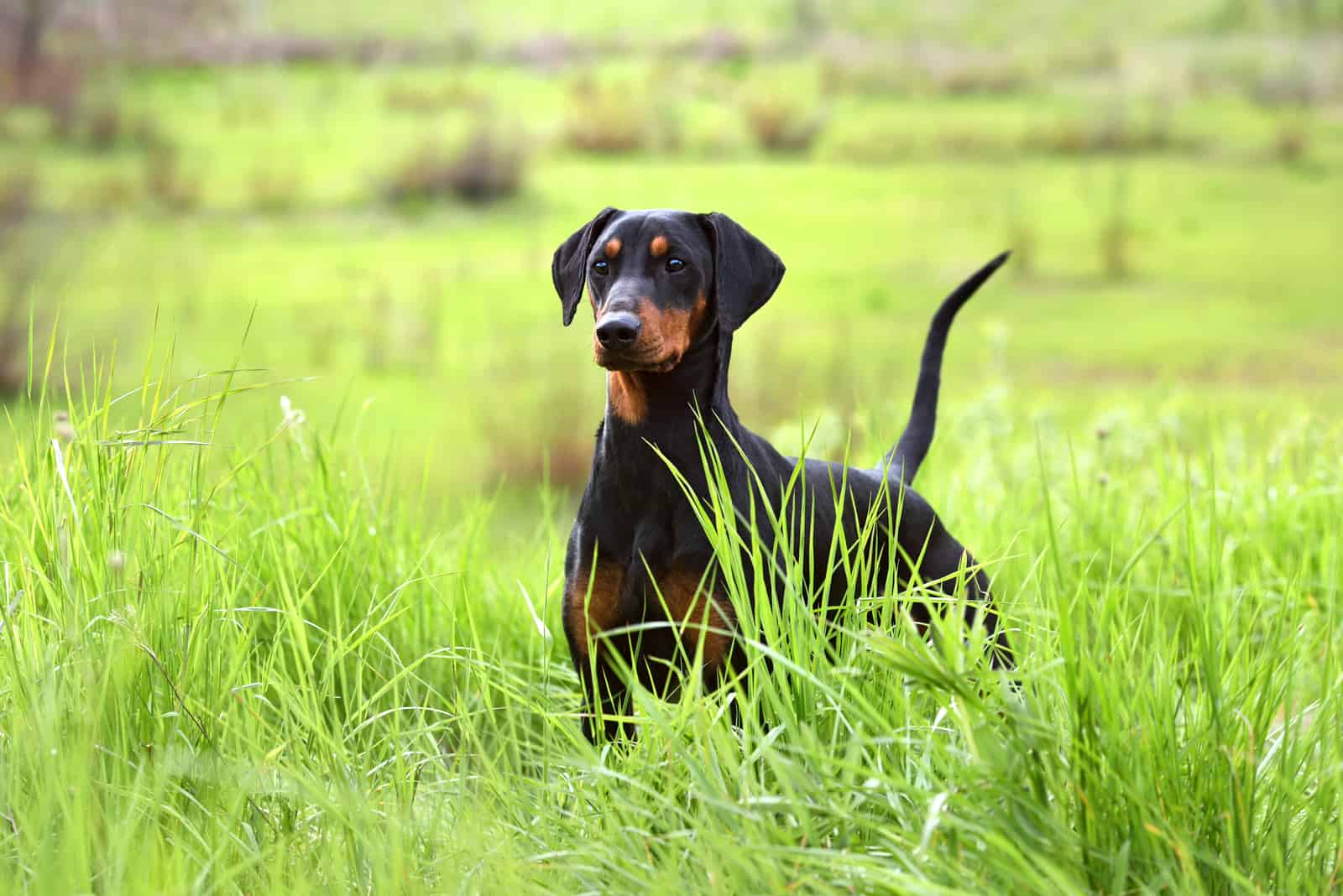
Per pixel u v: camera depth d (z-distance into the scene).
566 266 4.68
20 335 15.05
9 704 3.76
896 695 3.58
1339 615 4.95
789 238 21.95
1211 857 3.09
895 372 13.67
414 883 3.21
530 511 10.12
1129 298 18.48
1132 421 7.66
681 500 4.19
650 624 3.69
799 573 4.01
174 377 13.74
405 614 4.88
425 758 4.13
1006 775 3.15
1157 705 3.43
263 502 5.12
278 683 3.85
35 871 3.09
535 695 4.38
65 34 32.62
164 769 3.30
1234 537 5.77
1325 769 3.40
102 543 4.00
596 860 3.34
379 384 14.20
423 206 25.52
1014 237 21.80
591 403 12.66
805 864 3.14
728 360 4.38
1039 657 3.75
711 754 3.40
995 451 7.75
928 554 4.98
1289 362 14.79
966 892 2.91
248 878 3.35
